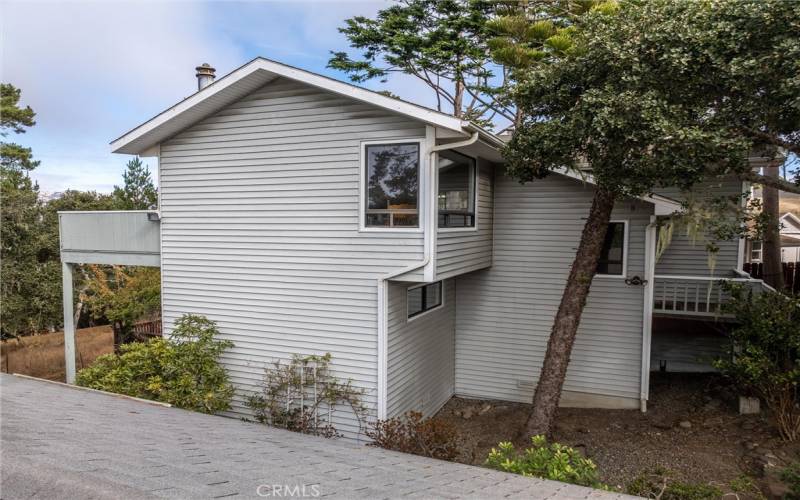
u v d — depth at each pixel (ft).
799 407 22.84
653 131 16.62
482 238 29.30
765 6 15.81
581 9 42.19
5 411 13.32
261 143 25.48
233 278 26.86
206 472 9.11
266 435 15.33
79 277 52.08
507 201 30.60
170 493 7.32
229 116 26.16
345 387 24.22
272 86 24.97
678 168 16.88
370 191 23.30
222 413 26.99
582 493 11.11
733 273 31.71
